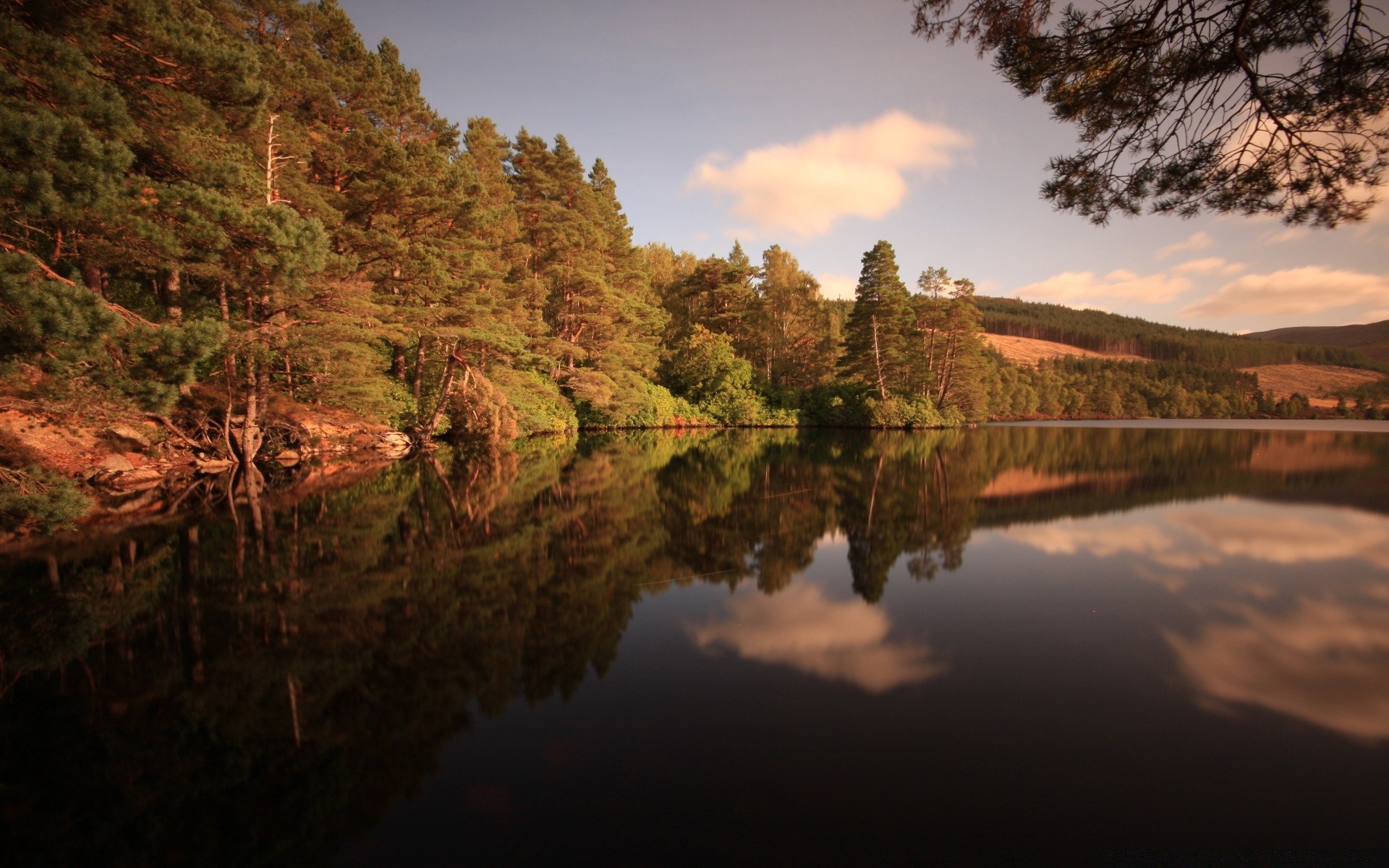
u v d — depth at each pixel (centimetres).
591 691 437
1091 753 358
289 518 1017
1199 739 374
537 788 322
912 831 288
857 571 766
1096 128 564
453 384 2267
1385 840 284
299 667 472
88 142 663
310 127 1775
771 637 545
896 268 3966
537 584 691
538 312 2916
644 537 934
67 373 729
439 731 380
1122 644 530
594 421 3516
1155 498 1348
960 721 394
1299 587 701
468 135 2719
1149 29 486
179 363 763
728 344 4422
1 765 346
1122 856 272
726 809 304
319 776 334
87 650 498
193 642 517
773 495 1342
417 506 1146
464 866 264
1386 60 428
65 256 952
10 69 715
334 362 1664
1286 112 484
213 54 880
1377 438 3472
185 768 343
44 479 890
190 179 1006
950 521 1089
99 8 796
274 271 1000
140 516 1011
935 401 4444
